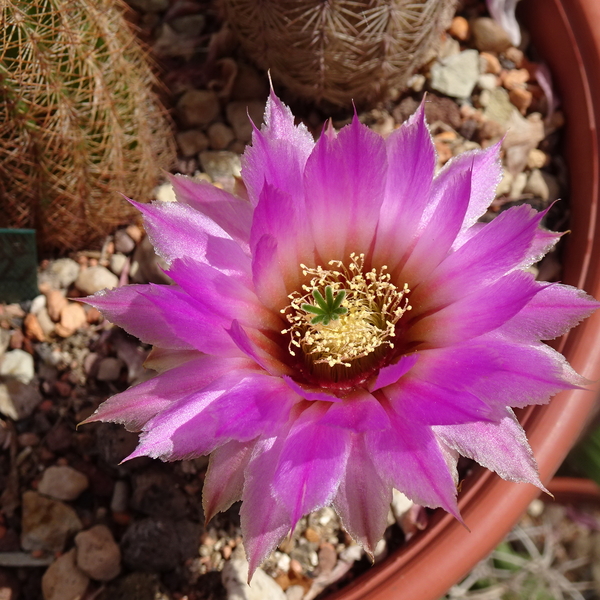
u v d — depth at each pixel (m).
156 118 0.14
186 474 0.13
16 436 0.13
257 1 0.13
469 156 0.10
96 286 0.14
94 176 0.13
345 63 0.13
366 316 0.10
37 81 0.11
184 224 0.09
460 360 0.08
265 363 0.08
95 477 0.13
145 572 0.13
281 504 0.08
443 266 0.09
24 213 0.13
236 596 0.12
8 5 0.10
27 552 0.13
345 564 0.13
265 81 0.16
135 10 0.16
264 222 0.09
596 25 0.15
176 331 0.08
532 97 0.16
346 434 0.09
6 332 0.14
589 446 0.14
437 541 0.12
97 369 0.14
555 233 0.09
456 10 0.16
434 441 0.08
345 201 0.09
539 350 0.09
